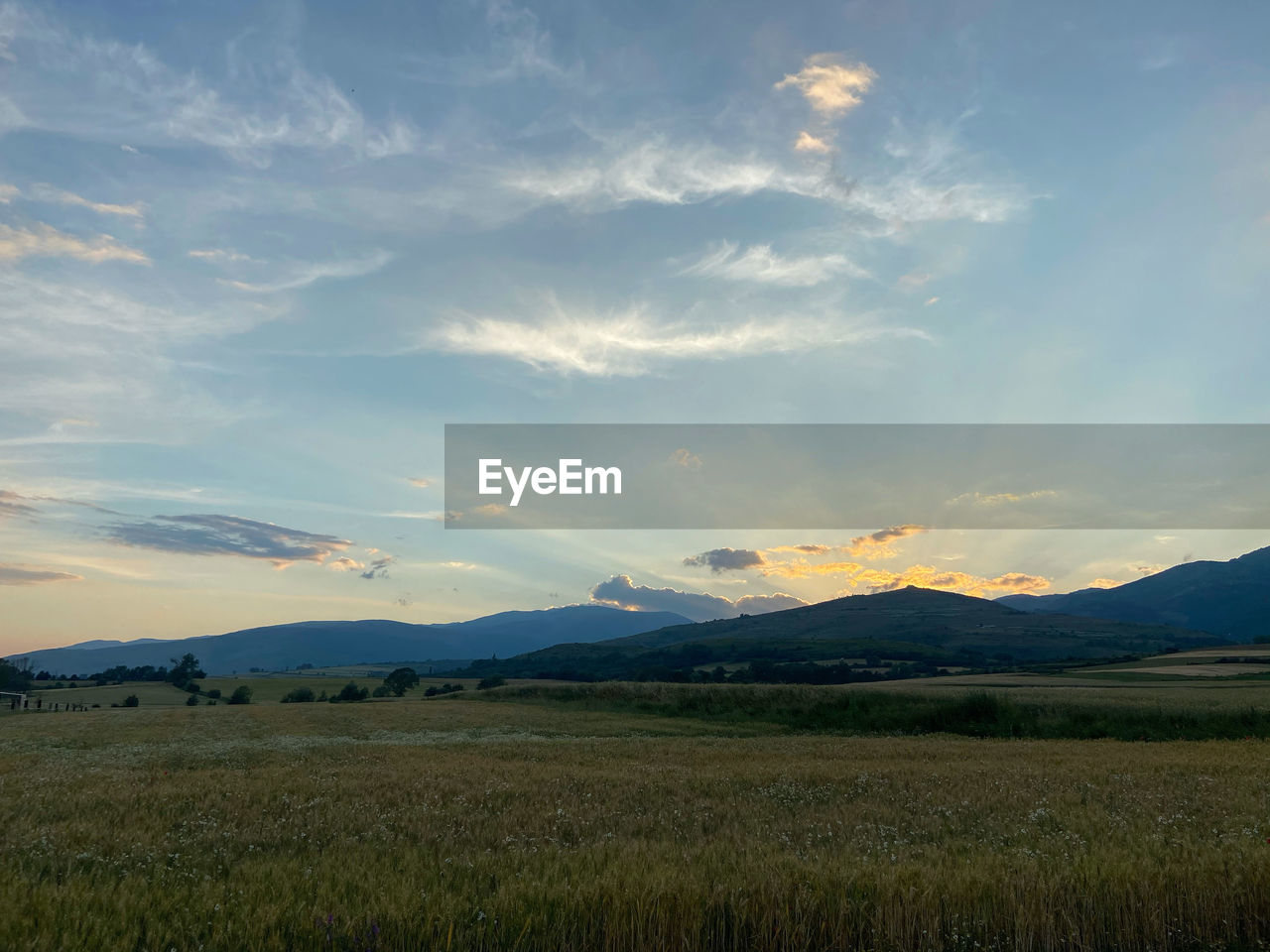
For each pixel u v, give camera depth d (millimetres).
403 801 14430
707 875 7328
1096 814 12492
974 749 32250
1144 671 91750
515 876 7531
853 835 10750
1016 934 6352
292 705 75500
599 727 49281
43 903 6266
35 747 35906
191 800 14414
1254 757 26281
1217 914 6738
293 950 5730
